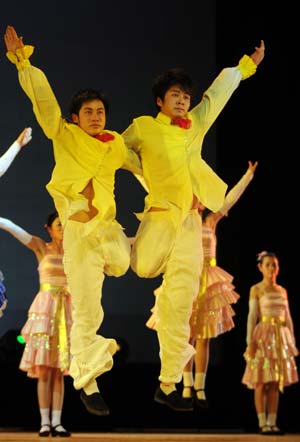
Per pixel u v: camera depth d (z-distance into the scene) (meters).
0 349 8.06
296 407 8.63
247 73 4.93
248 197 8.76
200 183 4.69
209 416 8.34
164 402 4.68
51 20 8.64
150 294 8.56
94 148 4.44
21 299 8.40
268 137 8.72
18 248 8.43
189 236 4.66
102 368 4.34
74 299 4.43
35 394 8.12
